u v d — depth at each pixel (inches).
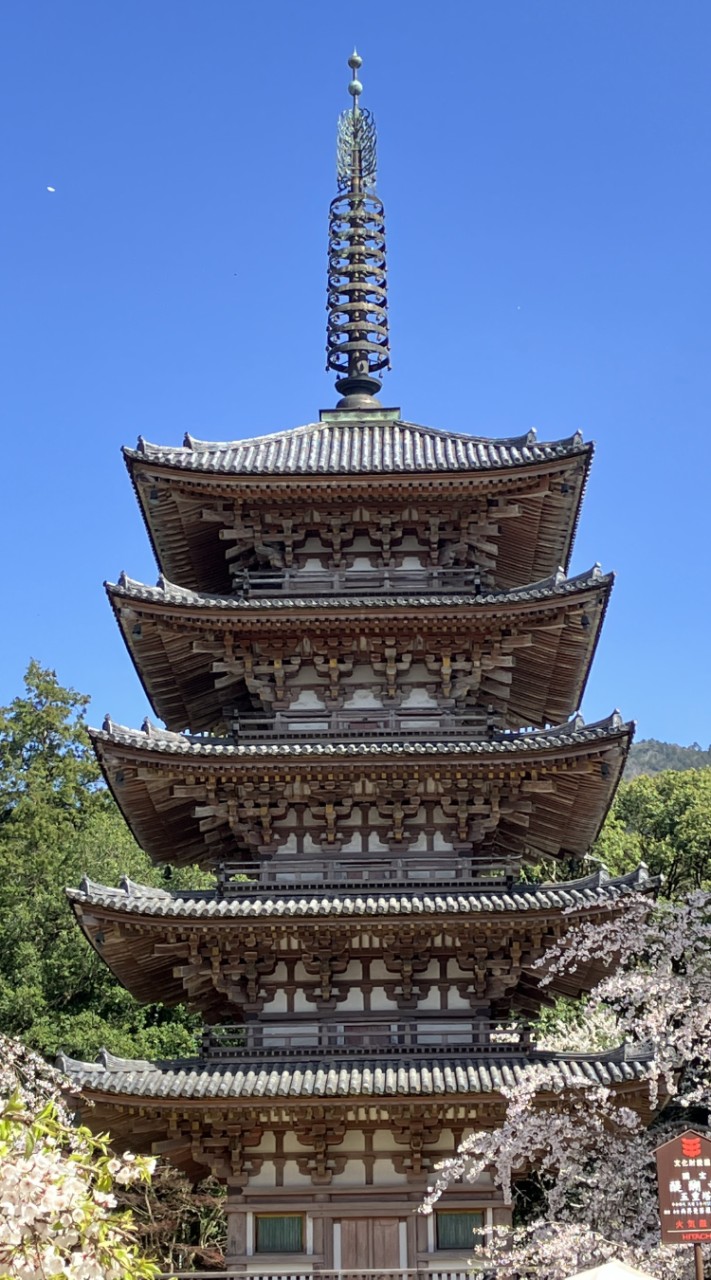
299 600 1310.3
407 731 1295.5
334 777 1240.8
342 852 1264.8
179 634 1302.9
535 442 1395.2
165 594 1270.9
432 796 1261.1
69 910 2365.9
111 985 2326.5
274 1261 1129.4
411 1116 1130.7
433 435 1470.2
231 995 1217.4
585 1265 1015.6
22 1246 616.1
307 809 1279.5
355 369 1568.7
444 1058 1173.7
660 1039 1081.4
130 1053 2164.1
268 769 1230.9
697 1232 839.7
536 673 1374.3
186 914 1175.0
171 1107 1123.9
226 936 1195.9
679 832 2721.5
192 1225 1962.4
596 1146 1155.3
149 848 1396.4
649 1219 1085.1
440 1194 1099.9
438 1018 1203.9
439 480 1330.0
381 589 1348.4
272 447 1444.4
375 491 1333.7
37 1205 615.5
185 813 1321.4
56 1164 637.3
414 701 1321.4
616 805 3009.4
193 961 1210.6
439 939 1218.0
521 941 1201.4
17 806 2741.1
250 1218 1148.5
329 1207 1142.3
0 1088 1186.0
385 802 1258.6
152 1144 1221.1
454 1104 1118.4
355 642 1306.6
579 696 1425.9
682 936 1127.0
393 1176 1154.7
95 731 1214.9
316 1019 1206.9
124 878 1230.3
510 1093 1076.5
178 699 1418.6
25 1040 2140.7
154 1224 1769.2
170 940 1203.2
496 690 1358.3
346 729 1300.4
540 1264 1053.8
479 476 1325.0
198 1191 1940.2
